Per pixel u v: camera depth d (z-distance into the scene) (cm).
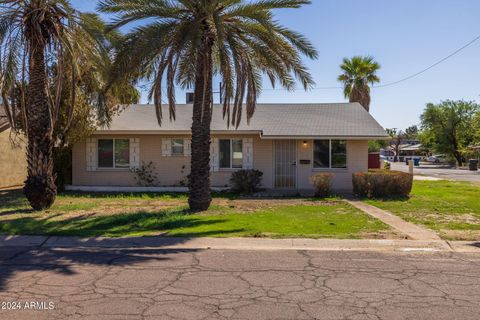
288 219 1168
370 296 565
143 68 1292
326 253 823
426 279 645
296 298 557
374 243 899
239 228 1038
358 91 3275
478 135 4612
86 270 698
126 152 2033
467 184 2338
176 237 951
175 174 2019
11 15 1241
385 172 1778
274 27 1245
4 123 2134
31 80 1309
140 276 661
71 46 1308
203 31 1241
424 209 1359
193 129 1323
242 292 582
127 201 1622
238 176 1864
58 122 1745
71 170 2027
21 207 1419
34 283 623
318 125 2025
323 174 1752
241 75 1262
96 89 1598
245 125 2027
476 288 600
